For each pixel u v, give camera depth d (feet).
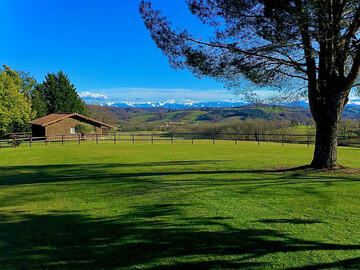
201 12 25.20
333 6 22.26
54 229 15.57
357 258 11.40
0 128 108.37
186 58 27.66
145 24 27.61
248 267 10.93
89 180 30.86
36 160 53.16
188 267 11.02
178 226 15.40
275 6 22.11
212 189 23.80
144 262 11.48
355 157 45.32
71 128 116.57
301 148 65.67
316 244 12.73
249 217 16.55
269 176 28.73
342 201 19.08
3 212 19.36
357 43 25.39
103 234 14.62
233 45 26.76
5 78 109.09
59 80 176.45
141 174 33.58
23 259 11.89
